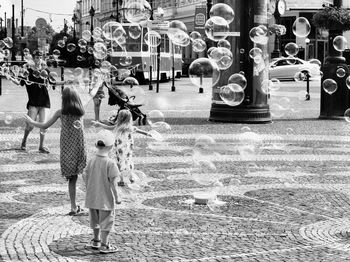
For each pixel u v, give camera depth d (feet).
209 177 32.91
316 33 146.41
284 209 26.32
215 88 57.57
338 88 60.29
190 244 21.26
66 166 24.73
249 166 36.27
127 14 56.03
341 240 21.86
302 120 60.18
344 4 142.00
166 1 197.06
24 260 19.40
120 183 30.71
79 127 24.90
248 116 56.39
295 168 35.78
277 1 101.86
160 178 32.63
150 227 23.40
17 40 181.16
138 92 78.43
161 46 126.41
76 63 155.74
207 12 94.27
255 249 20.71
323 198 28.45
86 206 20.39
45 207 26.35
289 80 122.93
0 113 65.16
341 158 39.27
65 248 20.72
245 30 55.21
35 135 48.57
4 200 27.58
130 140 30.78
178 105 75.92
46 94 40.73
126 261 19.40
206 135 48.52
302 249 20.74
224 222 24.20
